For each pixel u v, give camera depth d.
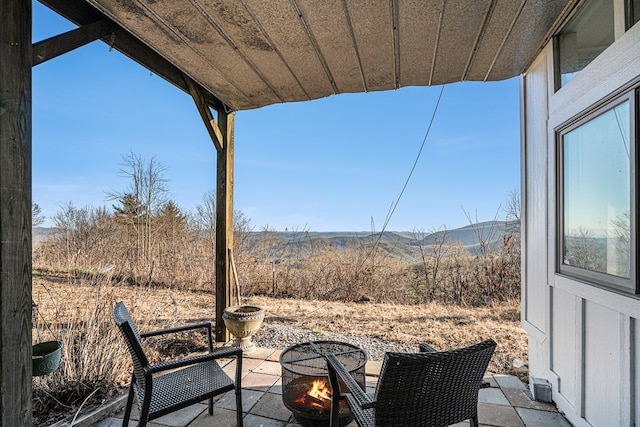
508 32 2.27
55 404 2.41
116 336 2.95
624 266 1.75
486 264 6.24
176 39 2.35
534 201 2.79
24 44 1.62
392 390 1.38
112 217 9.05
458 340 3.97
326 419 2.09
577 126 2.14
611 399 1.83
